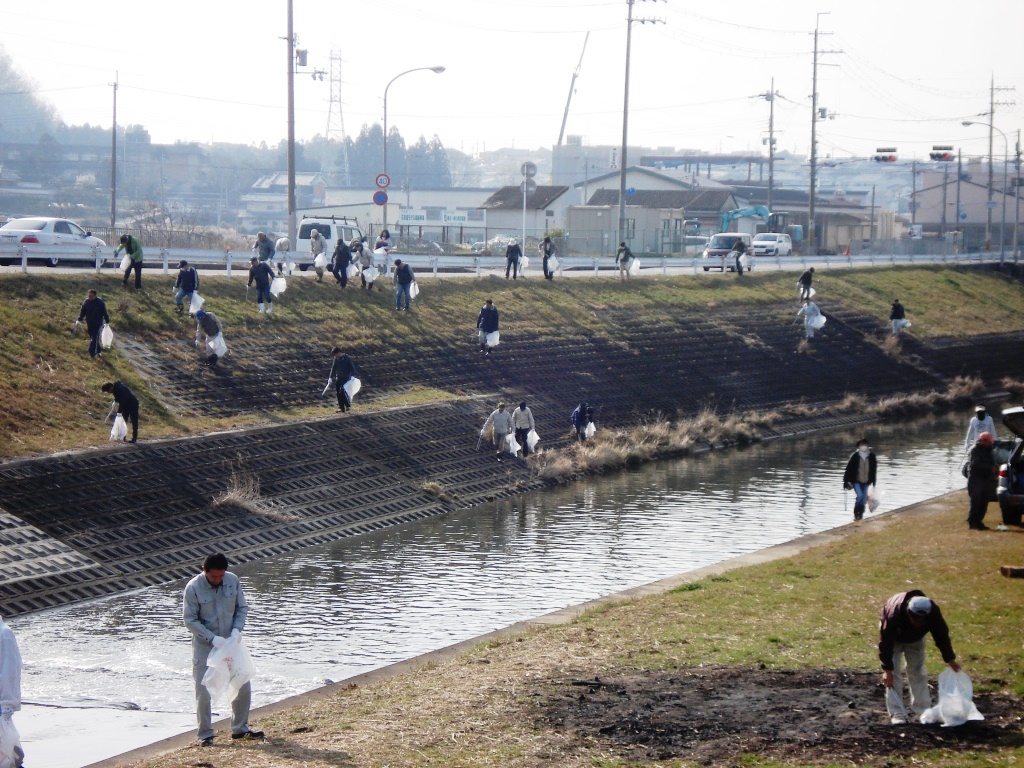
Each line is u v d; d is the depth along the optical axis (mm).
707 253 99875
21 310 42688
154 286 49625
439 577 30906
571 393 56688
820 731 15078
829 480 46750
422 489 40781
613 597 26406
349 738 15609
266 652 24234
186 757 15133
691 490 44281
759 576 26094
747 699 16750
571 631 21812
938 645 14922
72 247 52812
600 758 14352
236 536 33750
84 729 19141
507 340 59656
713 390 64062
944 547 28047
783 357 72625
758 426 59875
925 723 15055
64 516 31484
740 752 14406
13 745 12961
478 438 46906
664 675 18297
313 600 28469
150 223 126188
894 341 81000
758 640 20234
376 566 32094
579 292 70938
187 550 32188
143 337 44938
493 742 15133
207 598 16094
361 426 43719
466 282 65750
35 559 29328
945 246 136125
